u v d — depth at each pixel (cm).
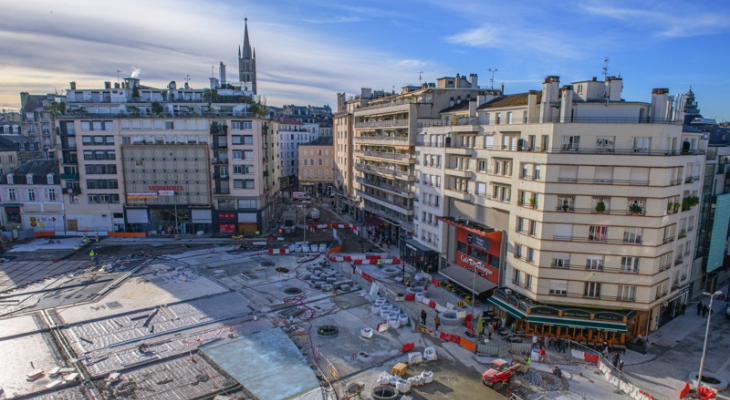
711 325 4616
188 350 3966
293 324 4547
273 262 6825
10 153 10275
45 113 12656
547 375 3616
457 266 5725
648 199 3916
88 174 8388
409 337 4309
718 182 5116
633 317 4106
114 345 4041
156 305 5009
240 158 8450
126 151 8325
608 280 4094
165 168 8400
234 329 4409
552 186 4088
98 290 5478
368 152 8938
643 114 4284
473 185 5331
